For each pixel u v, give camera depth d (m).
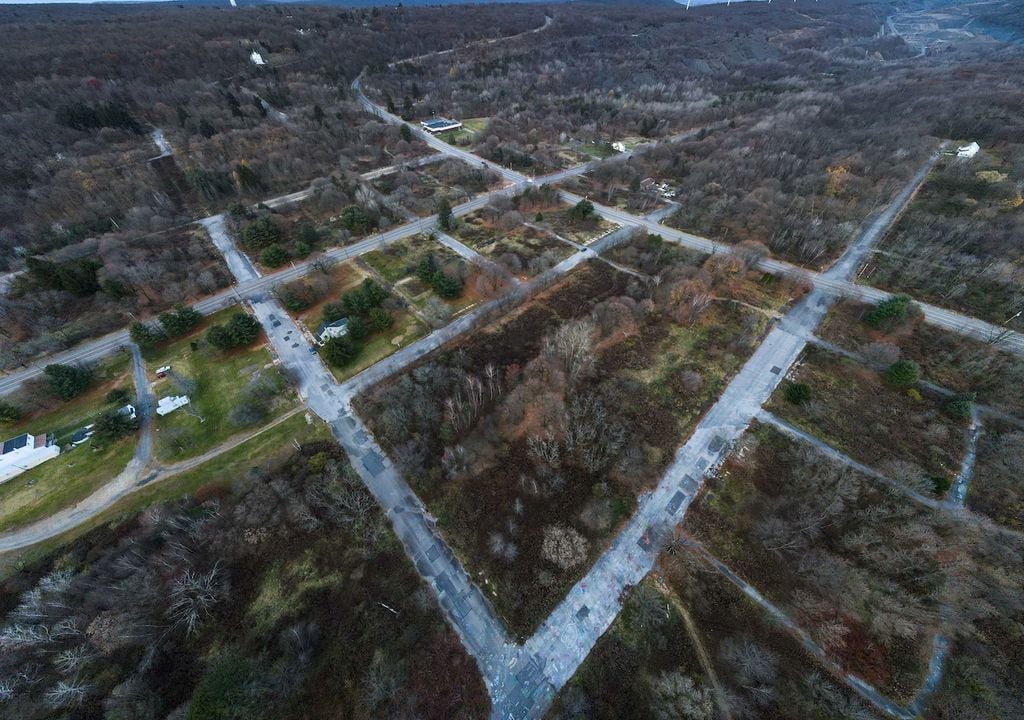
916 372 68.94
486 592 49.25
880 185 113.75
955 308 84.56
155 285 90.69
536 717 41.50
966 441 64.38
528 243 108.12
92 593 47.31
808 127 154.38
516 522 54.62
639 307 84.19
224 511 55.22
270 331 83.25
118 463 62.09
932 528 52.78
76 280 85.75
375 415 67.12
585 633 46.69
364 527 54.22
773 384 73.38
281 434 65.56
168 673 43.00
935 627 45.94
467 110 191.00
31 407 68.88
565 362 73.56
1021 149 120.69
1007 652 44.28
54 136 133.00
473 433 63.94
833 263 98.50
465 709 41.78
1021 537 51.72
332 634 45.94
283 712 40.47
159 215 113.31
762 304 88.94
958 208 105.50
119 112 142.88
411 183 132.50
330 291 92.50
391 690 42.00
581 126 176.75
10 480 60.09
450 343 79.94
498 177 137.50
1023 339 77.69
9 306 81.81
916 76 199.75
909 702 42.09
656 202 125.50
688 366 76.06
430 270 93.75
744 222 112.06
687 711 40.69
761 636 46.41
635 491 58.44
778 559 52.06
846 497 56.50
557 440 63.12
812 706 41.50
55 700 40.31
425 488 58.19
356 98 195.12
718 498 58.22
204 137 141.00
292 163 134.62
